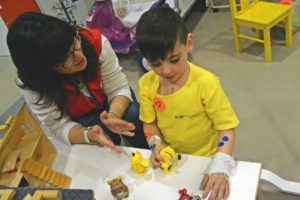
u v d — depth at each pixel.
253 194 0.79
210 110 0.91
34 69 0.99
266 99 1.87
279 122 1.71
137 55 2.21
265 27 2.03
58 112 1.14
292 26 2.32
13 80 2.71
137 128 1.30
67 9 2.56
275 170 1.49
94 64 1.14
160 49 0.80
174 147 1.05
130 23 2.38
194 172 0.88
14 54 0.97
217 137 0.99
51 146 1.04
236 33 2.22
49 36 0.91
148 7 2.38
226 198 0.79
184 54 0.85
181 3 2.58
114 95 1.30
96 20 2.44
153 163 0.92
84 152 1.04
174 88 0.93
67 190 0.72
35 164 0.90
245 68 2.14
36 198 0.67
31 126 0.99
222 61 2.26
